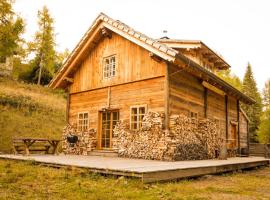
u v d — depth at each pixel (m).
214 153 12.74
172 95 11.47
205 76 12.41
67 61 15.05
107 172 6.70
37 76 34.28
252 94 47.22
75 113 15.41
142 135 11.31
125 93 12.84
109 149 13.20
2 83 27.19
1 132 17.16
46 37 34.19
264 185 7.20
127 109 12.59
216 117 15.15
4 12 15.93
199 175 7.89
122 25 12.44
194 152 11.41
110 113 13.58
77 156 12.12
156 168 6.82
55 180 6.07
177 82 11.89
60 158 10.41
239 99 18.05
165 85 11.11
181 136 10.88
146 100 11.90
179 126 10.88
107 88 13.77
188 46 15.19
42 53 34.34
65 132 15.31
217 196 5.27
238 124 18.22
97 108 14.11
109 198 4.58
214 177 8.42
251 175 9.79
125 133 12.05
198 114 13.20
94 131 13.96
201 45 15.40
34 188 5.16
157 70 11.66
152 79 11.85
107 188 5.35
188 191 5.58
